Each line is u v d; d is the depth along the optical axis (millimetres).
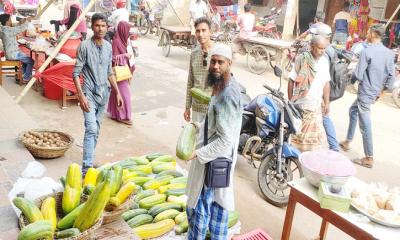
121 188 2582
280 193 4270
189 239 2723
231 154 2523
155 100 7312
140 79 8758
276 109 4109
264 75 10445
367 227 2396
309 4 18062
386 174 5141
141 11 16250
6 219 2566
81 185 2521
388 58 5102
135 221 2945
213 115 2469
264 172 4141
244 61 12273
